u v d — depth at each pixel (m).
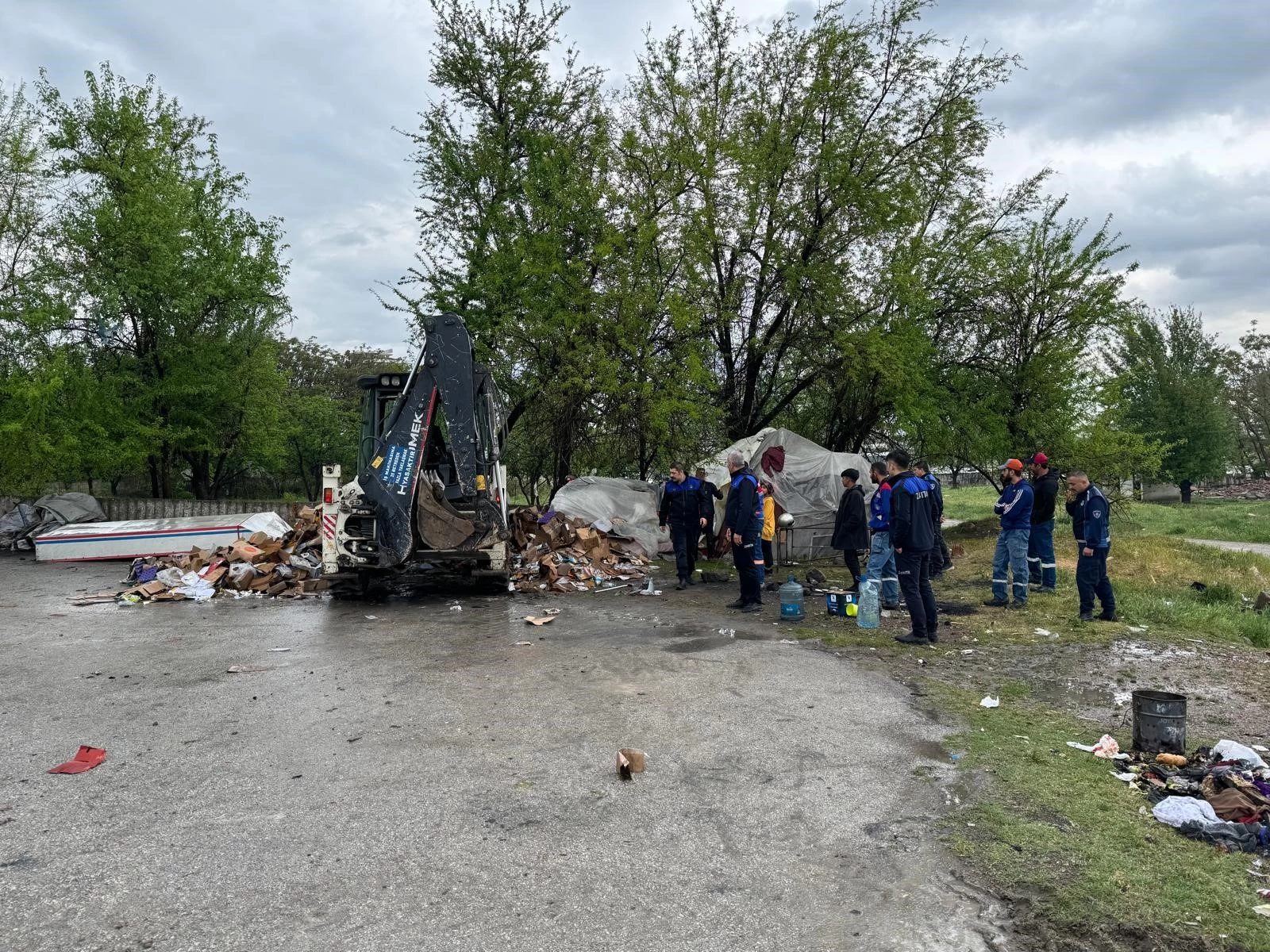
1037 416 17.55
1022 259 17.80
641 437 16.64
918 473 8.80
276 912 3.03
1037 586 11.22
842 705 5.77
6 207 18.84
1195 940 2.86
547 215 16.36
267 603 10.77
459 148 17.88
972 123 17.17
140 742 4.99
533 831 3.74
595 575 12.37
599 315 15.85
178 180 20.59
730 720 5.39
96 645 8.02
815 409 19.47
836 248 17.02
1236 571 13.18
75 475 21.30
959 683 6.51
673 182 16.23
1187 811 3.89
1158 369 37.25
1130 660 7.28
